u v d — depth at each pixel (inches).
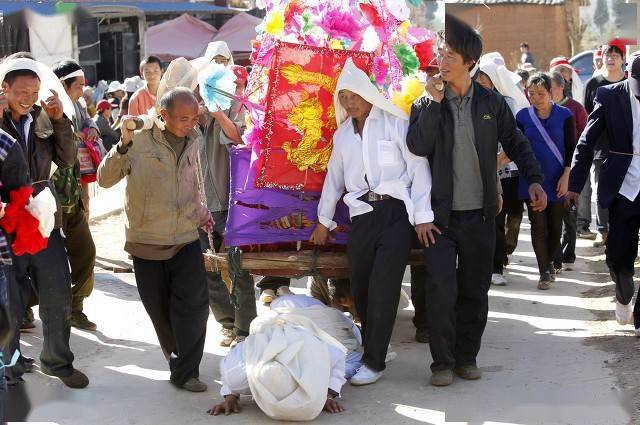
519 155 244.4
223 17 1175.6
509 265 406.9
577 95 516.4
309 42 257.8
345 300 285.7
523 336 288.8
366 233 238.2
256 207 254.8
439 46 239.9
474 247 239.9
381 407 225.0
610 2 738.8
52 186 230.5
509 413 218.1
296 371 213.5
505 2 731.4
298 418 215.0
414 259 255.1
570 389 233.9
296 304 242.5
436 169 234.5
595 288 354.0
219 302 275.6
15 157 187.0
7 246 184.9
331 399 223.3
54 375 237.6
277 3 259.3
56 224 231.0
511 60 749.3
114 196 620.7
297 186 251.3
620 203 278.7
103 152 318.0
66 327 234.8
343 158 241.3
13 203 185.5
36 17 533.0
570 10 751.1
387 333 239.8
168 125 228.5
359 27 255.6
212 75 252.5
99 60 878.4
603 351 265.6
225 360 226.2
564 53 770.2
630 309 292.0
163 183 229.6
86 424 215.9
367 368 241.6
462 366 246.8
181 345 236.7
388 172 236.8
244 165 254.8
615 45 418.6
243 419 218.5
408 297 342.0
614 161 277.4
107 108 435.5
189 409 226.2
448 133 233.6
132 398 233.8
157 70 372.5
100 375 252.7
